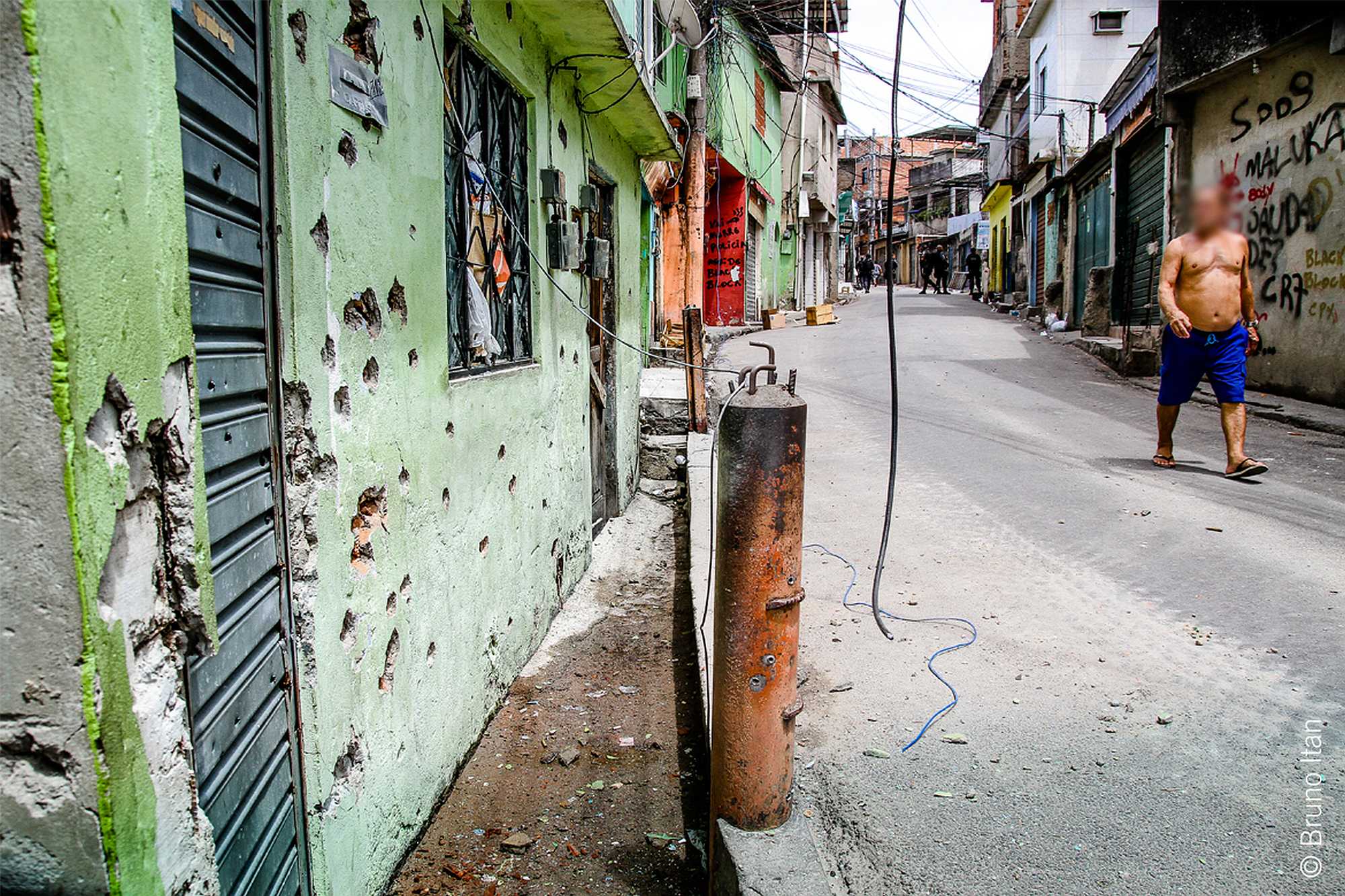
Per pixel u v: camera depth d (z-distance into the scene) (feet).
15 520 4.04
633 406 24.53
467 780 10.63
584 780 10.68
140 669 4.54
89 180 4.09
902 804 8.66
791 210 85.25
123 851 4.31
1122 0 64.34
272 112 6.59
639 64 16.24
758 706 7.43
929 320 66.33
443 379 10.04
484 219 12.25
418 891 8.64
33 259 3.86
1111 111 51.03
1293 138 29.43
